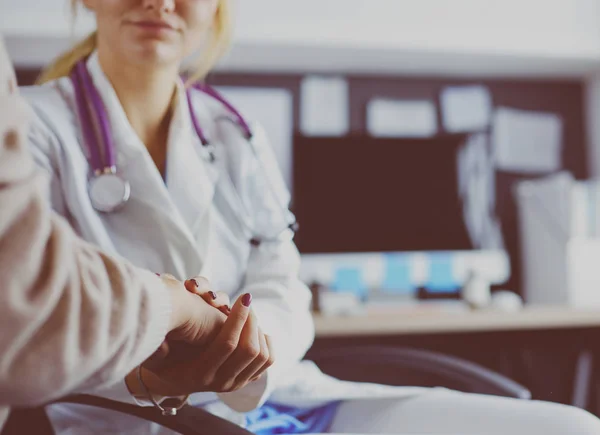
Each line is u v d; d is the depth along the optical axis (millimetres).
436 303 2648
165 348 582
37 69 2770
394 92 3111
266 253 1038
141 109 933
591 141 3232
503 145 3170
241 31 2617
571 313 2271
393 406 1059
